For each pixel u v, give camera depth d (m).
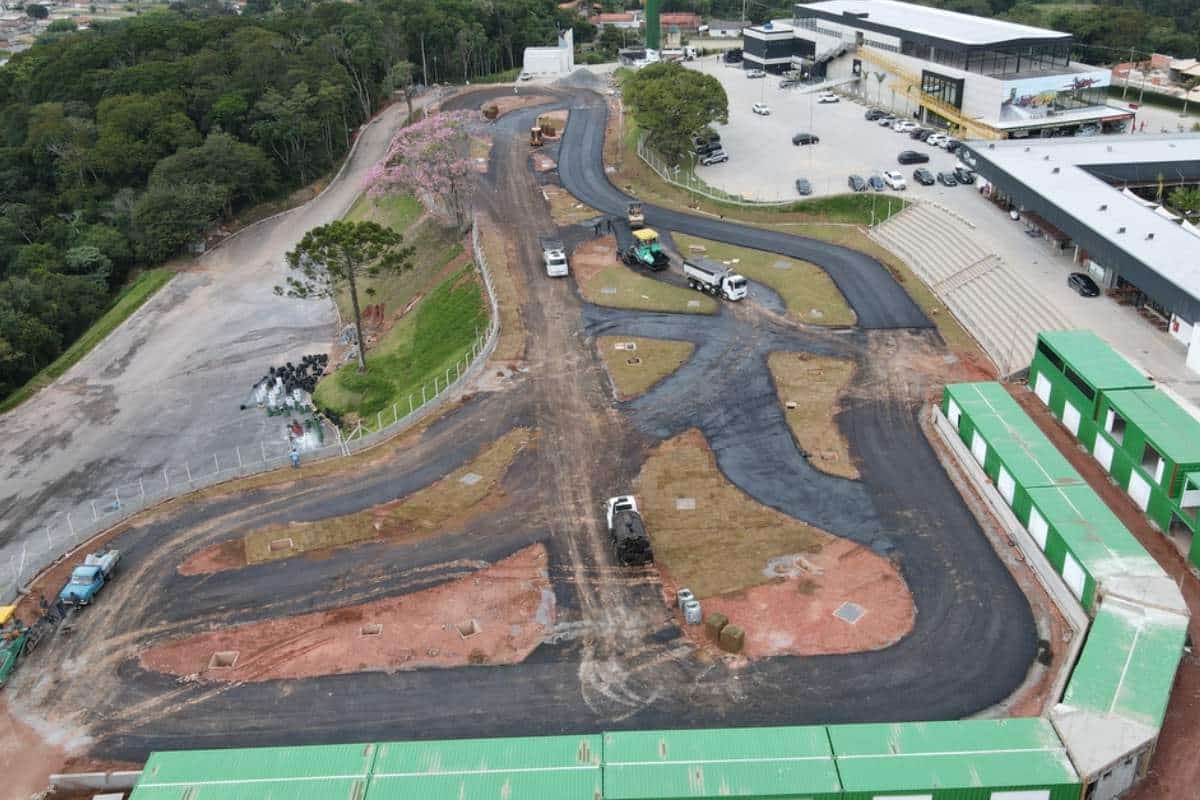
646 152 135.00
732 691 47.78
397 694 48.88
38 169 138.62
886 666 48.75
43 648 53.41
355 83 167.50
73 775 44.62
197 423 89.06
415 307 102.12
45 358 105.44
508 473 67.12
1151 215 85.00
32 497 79.00
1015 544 57.22
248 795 39.75
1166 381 67.94
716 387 76.44
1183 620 46.84
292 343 104.69
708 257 102.56
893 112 150.25
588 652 51.00
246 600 56.31
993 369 76.88
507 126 153.25
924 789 38.31
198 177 131.00
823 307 89.12
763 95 166.00
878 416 71.25
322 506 64.88
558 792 39.16
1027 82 128.50
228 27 174.75
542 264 101.75
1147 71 173.62
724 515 61.19
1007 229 98.69
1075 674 43.88
